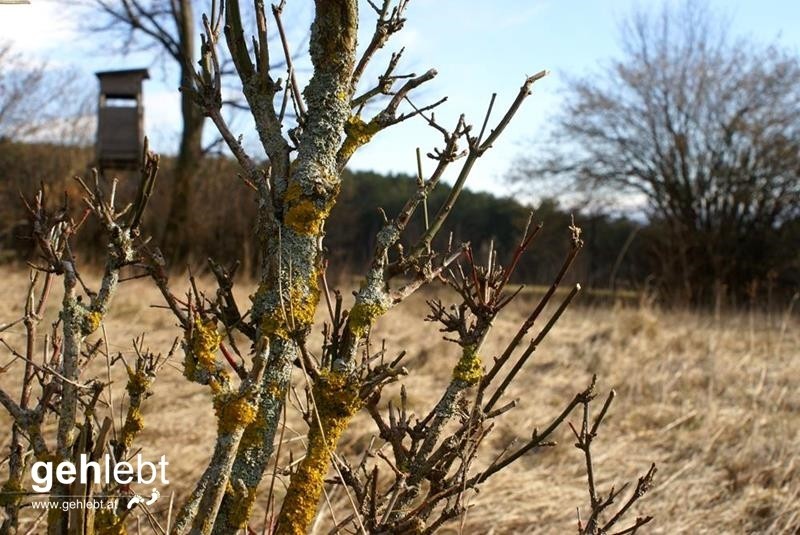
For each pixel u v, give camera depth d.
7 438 3.82
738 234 18.09
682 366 7.38
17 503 1.86
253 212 15.66
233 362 1.72
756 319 12.04
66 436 1.63
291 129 1.78
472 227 25.17
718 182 18.08
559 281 1.83
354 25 1.71
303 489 1.63
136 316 7.94
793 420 5.69
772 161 17.67
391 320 9.59
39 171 17.98
